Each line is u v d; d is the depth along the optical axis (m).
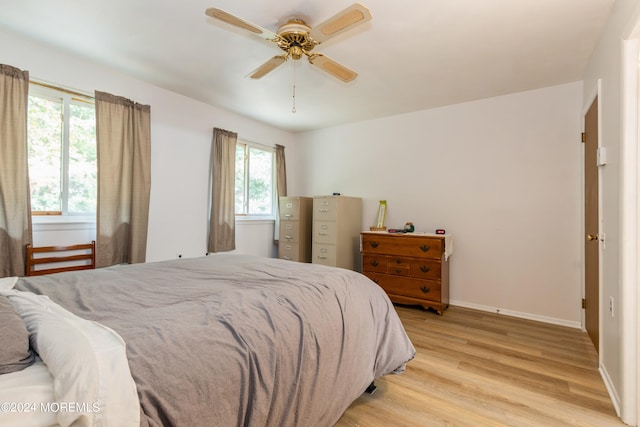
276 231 4.45
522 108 3.00
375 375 1.55
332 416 1.21
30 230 2.20
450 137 3.40
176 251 3.19
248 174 4.07
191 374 0.78
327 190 4.39
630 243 1.46
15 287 1.32
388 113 3.72
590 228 2.37
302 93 3.12
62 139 2.46
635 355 1.43
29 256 2.18
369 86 2.91
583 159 2.66
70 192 2.51
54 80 2.35
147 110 2.85
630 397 1.44
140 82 2.86
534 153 2.94
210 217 3.50
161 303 1.14
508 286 3.05
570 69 2.53
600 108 1.98
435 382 1.79
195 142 3.36
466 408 1.56
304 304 1.26
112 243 2.62
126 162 2.71
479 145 3.23
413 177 3.65
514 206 3.04
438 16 1.85
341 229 3.69
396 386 1.75
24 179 2.17
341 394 1.26
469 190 3.28
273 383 0.97
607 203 1.80
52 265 2.34
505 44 2.16
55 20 1.97
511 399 1.63
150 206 2.97
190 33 2.10
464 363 2.03
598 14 1.81
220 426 0.80
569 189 2.78
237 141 3.89
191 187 3.33
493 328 2.67
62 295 1.22
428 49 2.24
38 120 2.33
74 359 0.66
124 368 0.69
